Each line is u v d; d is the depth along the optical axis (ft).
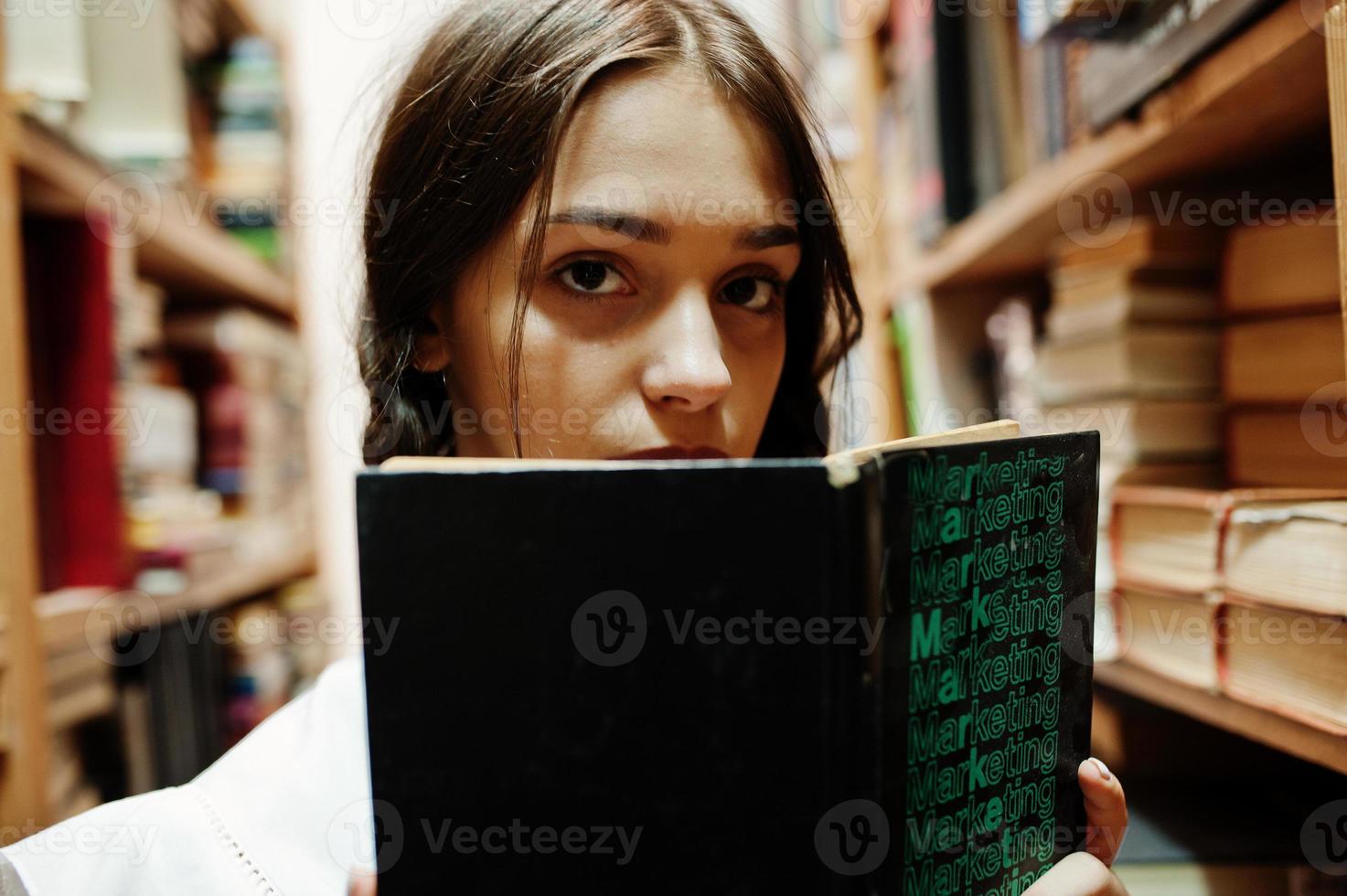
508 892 1.14
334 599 5.99
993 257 3.63
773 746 1.11
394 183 2.06
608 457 1.79
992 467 1.25
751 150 1.86
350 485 5.99
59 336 2.92
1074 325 2.90
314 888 1.70
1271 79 1.86
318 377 5.57
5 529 2.27
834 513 1.09
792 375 2.51
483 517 1.13
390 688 1.14
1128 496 2.33
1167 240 2.62
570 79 1.74
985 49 3.58
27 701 2.31
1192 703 2.06
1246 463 2.37
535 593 1.13
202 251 3.85
